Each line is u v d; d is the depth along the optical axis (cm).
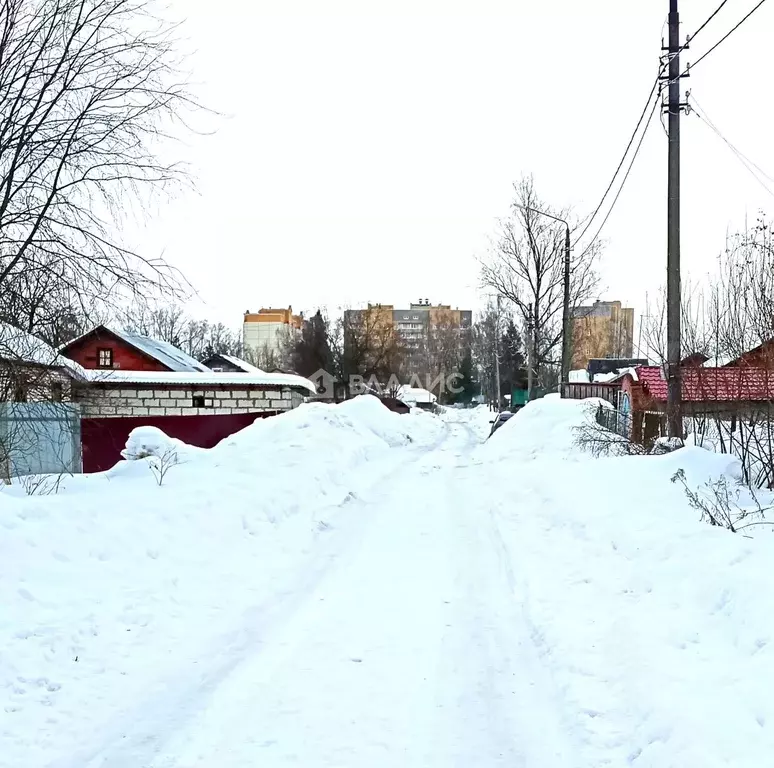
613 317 5038
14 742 365
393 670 466
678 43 1102
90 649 480
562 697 419
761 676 375
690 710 360
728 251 1006
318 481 1135
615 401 2002
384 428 2389
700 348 1123
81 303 842
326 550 802
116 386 2028
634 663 434
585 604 573
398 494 1219
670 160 1109
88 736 375
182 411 2094
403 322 11231
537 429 1964
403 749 367
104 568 610
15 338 849
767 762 307
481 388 9125
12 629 478
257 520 858
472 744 372
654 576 579
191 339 7569
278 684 443
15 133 796
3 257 812
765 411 904
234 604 597
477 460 1842
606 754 355
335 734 382
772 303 869
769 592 455
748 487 823
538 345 3803
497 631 540
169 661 475
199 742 372
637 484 913
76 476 980
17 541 586
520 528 894
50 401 1045
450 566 732
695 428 1144
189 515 780
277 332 7794
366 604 605
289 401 2177
